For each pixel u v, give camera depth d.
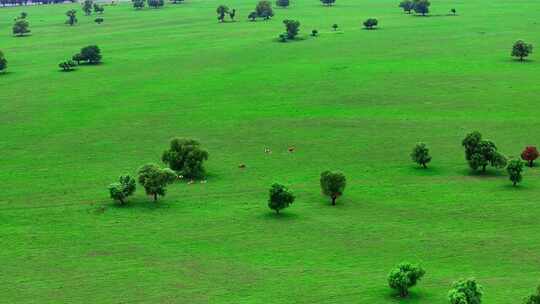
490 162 180.75
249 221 152.88
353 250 136.88
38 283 125.00
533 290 116.94
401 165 188.88
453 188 170.38
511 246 136.88
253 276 125.94
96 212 159.88
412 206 159.75
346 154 199.25
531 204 158.50
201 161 183.00
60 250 139.62
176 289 121.38
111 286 123.19
